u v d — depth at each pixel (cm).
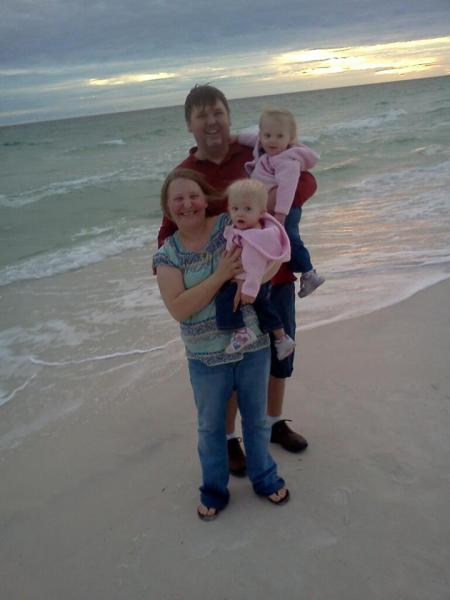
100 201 1419
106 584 268
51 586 270
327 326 506
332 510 298
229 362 277
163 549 285
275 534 287
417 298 542
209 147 320
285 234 272
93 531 303
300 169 320
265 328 280
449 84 6950
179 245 276
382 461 330
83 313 629
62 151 3002
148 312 613
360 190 1148
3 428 418
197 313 272
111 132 4350
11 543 300
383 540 275
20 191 1630
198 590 259
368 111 3656
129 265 819
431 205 920
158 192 1486
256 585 258
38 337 573
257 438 299
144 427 396
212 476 300
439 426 355
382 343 465
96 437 391
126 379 469
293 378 429
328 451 345
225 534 291
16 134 5338
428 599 242
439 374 411
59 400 448
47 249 967
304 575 261
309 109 4381
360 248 735
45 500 332
